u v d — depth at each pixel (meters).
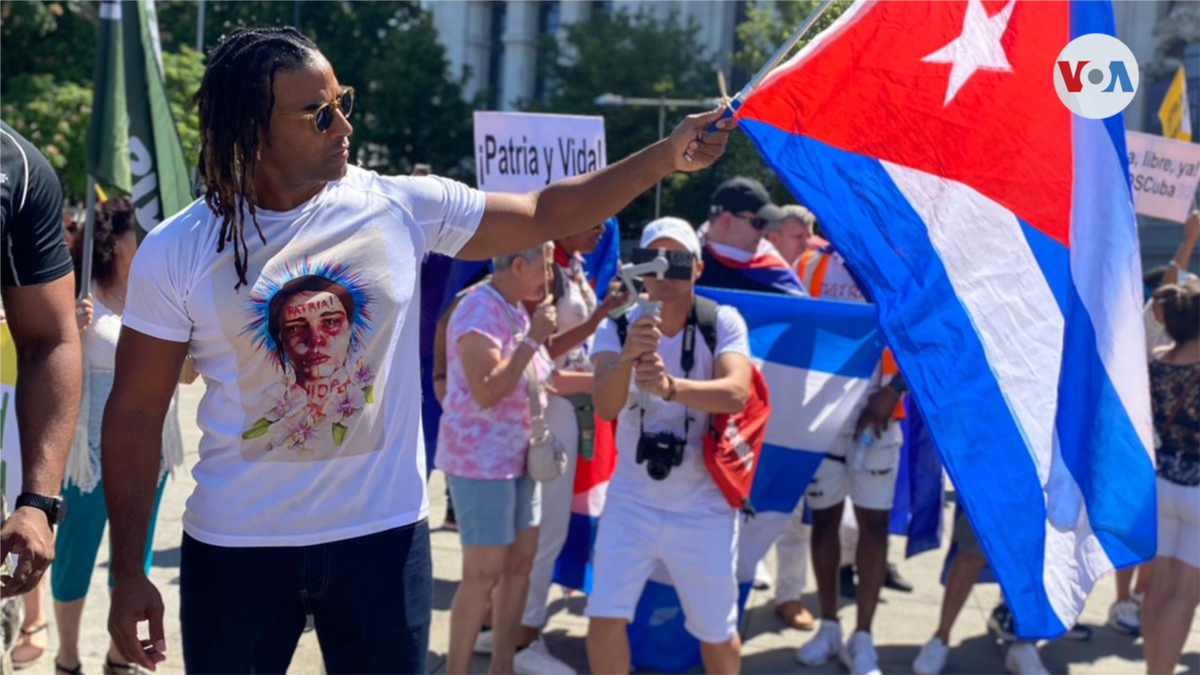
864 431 4.52
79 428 3.62
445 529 6.52
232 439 2.00
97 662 4.21
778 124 2.71
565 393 4.32
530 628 4.58
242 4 33.31
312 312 1.97
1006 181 2.87
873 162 2.77
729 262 5.23
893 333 2.76
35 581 2.03
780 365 4.54
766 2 33.53
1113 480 2.99
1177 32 22.52
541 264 3.86
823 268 5.86
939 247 2.82
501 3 53.03
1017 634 2.81
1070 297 2.94
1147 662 4.23
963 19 2.80
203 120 1.97
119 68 3.82
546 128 5.36
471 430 3.89
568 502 4.55
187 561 2.07
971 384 2.83
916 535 5.10
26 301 2.12
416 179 2.16
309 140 1.97
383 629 2.07
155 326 1.98
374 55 38.81
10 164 2.05
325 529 2.02
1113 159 2.94
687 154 2.34
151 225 3.78
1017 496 2.85
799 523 5.09
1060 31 2.86
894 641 5.06
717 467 3.50
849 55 2.72
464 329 3.84
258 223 1.97
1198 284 4.19
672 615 4.50
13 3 19.78
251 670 2.04
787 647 4.90
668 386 3.38
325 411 2.00
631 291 3.40
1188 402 4.04
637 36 37.78
